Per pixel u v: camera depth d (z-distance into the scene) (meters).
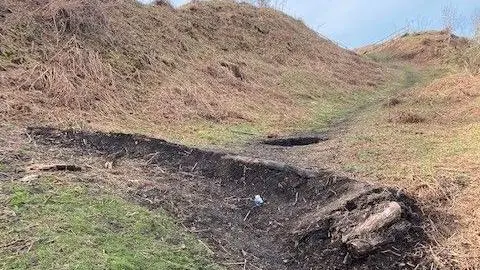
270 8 17.45
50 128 5.08
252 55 12.88
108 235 3.04
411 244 3.35
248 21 14.83
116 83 7.23
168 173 4.41
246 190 4.33
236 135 6.78
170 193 3.93
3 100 5.56
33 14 7.43
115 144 4.87
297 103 9.98
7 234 2.86
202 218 3.68
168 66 8.88
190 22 12.27
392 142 5.88
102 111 6.34
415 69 20.38
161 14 11.49
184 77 8.77
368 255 3.24
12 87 5.95
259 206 4.12
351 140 6.20
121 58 8.00
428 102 9.23
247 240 3.59
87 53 7.34
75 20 7.74
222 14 14.20
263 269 3.23
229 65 10.47
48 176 3.69
